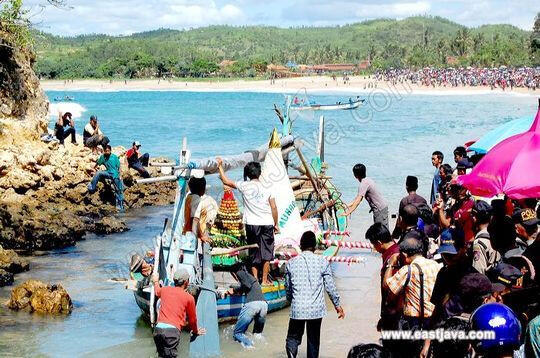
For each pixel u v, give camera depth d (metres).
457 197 12.92
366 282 14.38
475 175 9.51
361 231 18.84
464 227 11.26
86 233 19.23
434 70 146.75
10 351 10.55
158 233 19.33
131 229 19.86
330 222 16.02
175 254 11.21
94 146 25.38
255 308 10.84
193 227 11.27
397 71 157.62
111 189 22.52
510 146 9.37
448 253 7.31
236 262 12.64
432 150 39.22
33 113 28.75
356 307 12.73
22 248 17.20
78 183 22.09
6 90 27.27
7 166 20.94
